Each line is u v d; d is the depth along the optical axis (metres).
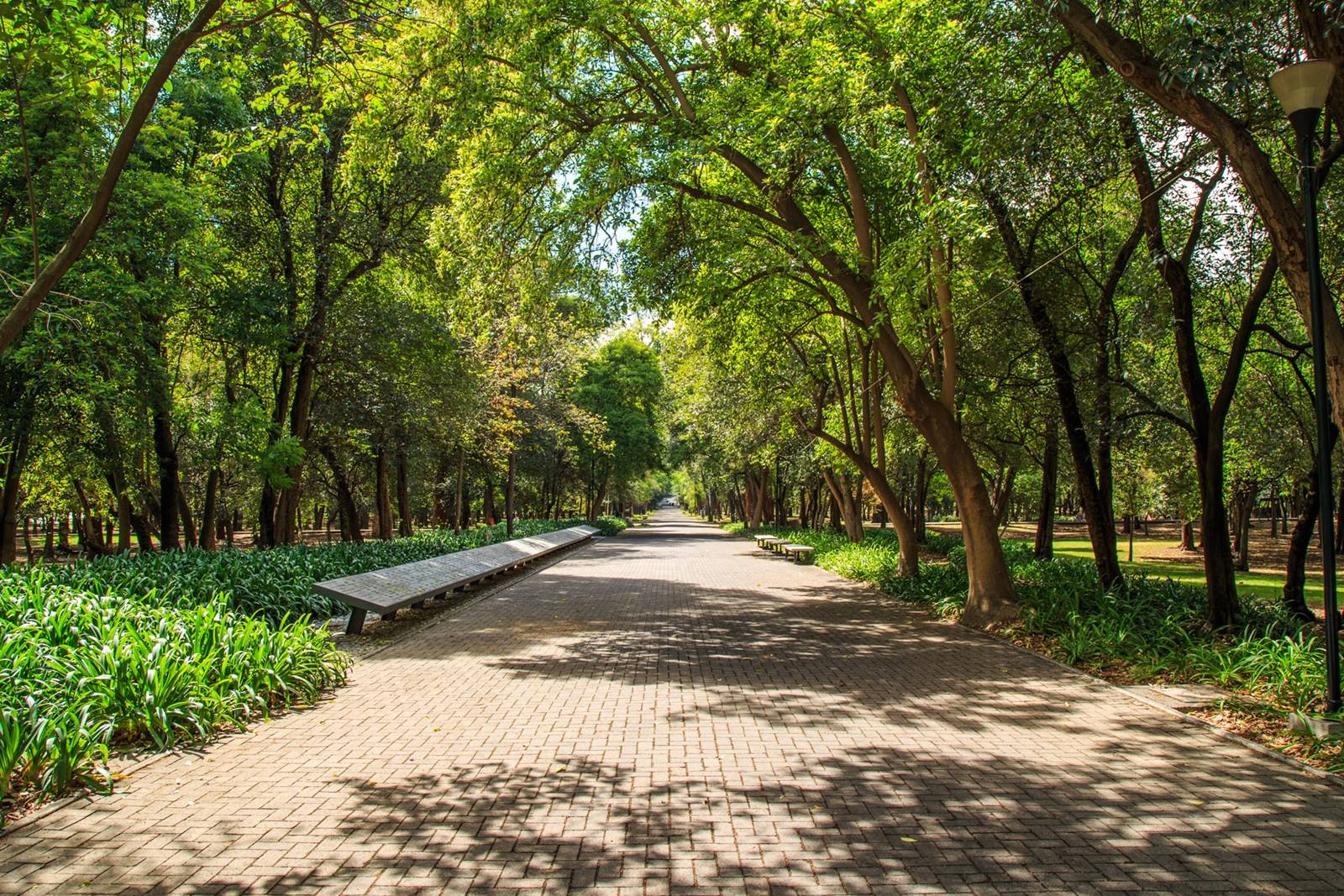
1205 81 5.99
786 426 23.22
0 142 11.60
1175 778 5.11
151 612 7.34
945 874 3.75
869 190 13.04
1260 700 6.76
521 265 13.70
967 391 15.11
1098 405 11.61
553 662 8.86
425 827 4.29
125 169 12.40
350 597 10.00
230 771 5.20
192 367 23.00
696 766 5.31
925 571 16.78
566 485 50.12
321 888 3.60
